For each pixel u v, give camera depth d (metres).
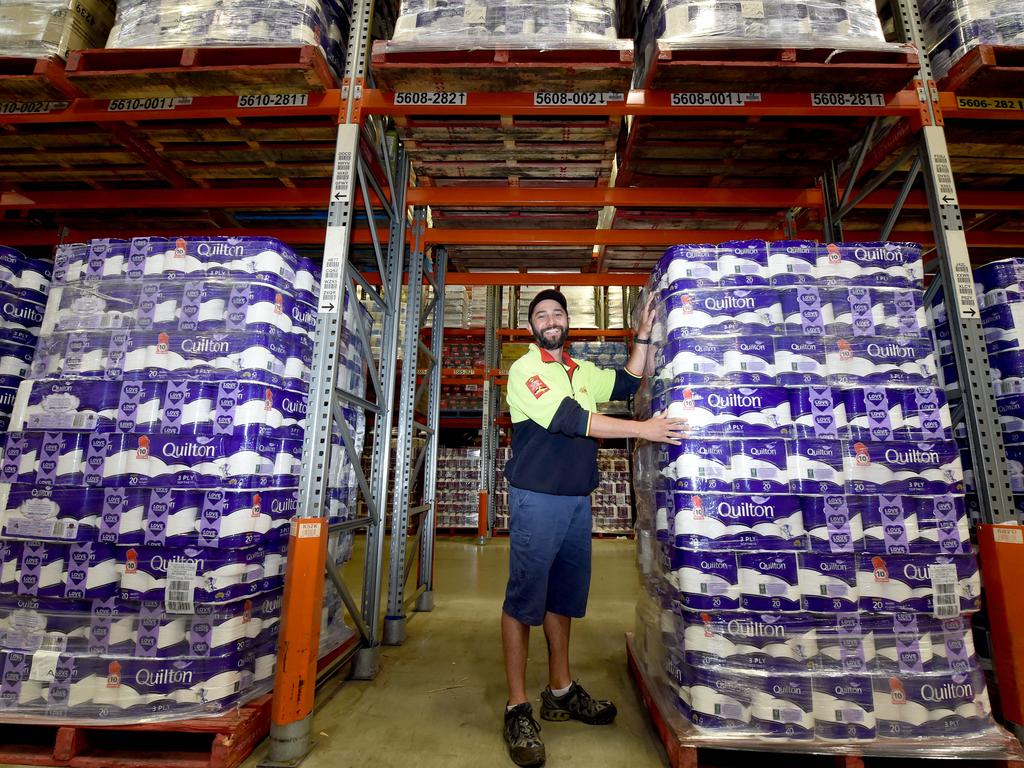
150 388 2.28
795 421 2.16
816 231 4.43
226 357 2.30
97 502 2.22
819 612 2.01
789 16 2.47
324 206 3.83
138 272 2.40
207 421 2.24
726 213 4.04
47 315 2.44
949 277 2.51
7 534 2.19
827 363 2.21
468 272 5.50
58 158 3.36
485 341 9.50
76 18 2.67
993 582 2.17
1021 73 2.52
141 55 2.52
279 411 2.38
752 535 2.06
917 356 2.23
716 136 3.11
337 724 2.35
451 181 3.76
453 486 9.95
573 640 3.66
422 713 2.47
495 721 2.40
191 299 2.35
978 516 2.52
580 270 5.54
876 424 2.15
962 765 1.97
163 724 1.99
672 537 2.19
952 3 2.66
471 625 4.02
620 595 5.10
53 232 4.53
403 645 3.53
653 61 2.51
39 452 2.27
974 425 2.35
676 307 2.27
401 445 3.82
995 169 3.39
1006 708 2.08
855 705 1.95
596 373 2.70
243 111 2.78
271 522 2.32
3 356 2.61
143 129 3.01
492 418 9.55
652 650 2.59
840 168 3.65
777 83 2.62
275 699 2.02
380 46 2.50
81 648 2.14
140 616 2.14
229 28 2.50
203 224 4.36
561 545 2.32
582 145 3.24
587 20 2.50
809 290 2.26
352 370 3.06
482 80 2.60
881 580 2.04
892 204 3.69
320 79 2.62
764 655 2.01
